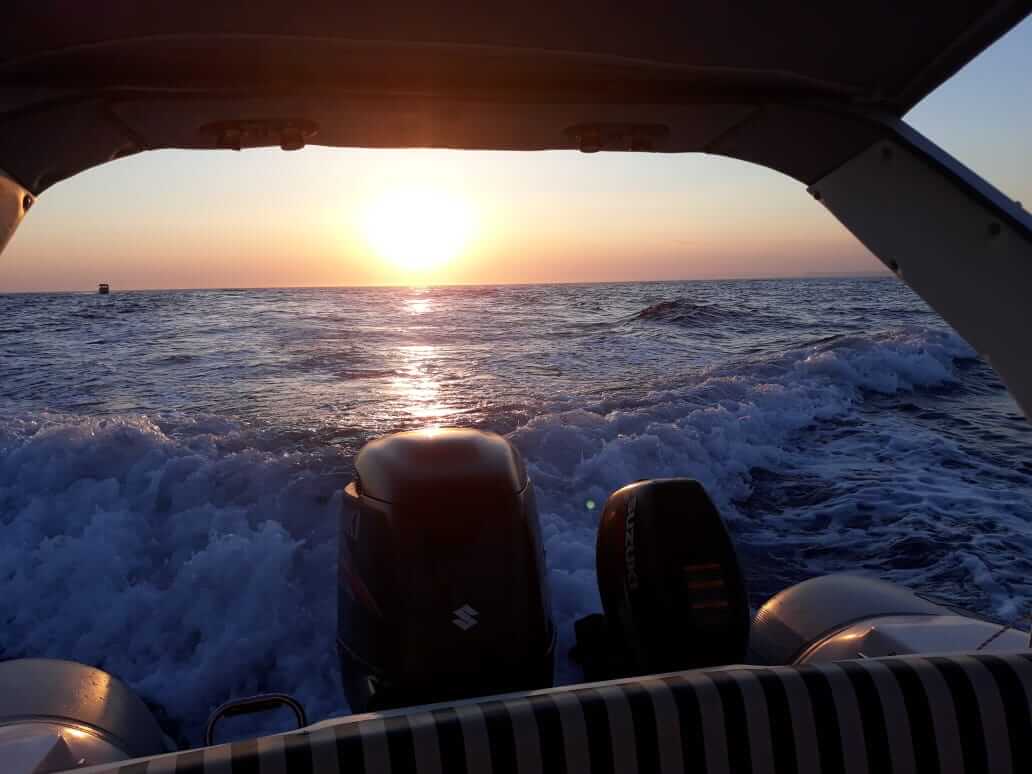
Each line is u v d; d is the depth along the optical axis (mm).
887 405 8172
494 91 1226
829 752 1001
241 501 4859
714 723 991
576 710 977
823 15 1067
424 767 922
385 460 1854
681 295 39156
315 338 18578
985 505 5141
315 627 3656
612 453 5734
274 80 1166
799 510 5227
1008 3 1054
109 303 31625
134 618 3764
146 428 6031
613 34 1086
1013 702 1039
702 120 1344
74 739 1460
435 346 16672
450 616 1733
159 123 1256
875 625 1858
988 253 1217
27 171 1247
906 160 1310
